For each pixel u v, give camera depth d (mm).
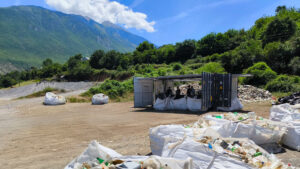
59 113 13578
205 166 2779
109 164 2506
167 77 14430
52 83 57625
